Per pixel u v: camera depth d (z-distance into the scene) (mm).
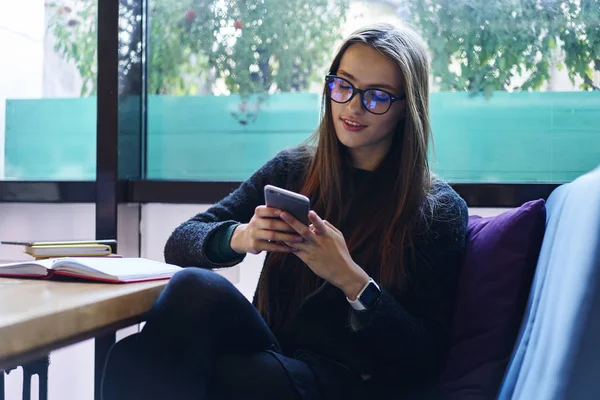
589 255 1037
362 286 1329
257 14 2545
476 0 2373
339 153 1583
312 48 2510
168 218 2521
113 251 2357
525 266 1512
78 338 1000
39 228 2580
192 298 1144
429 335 1402
